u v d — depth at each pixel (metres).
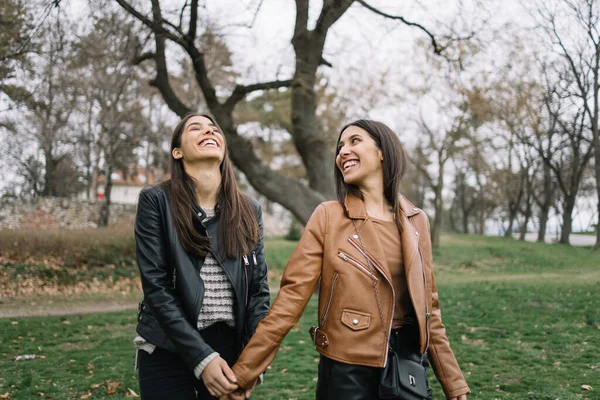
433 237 27.09
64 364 5.76
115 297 12.74
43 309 10.87
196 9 10.63
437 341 2.30
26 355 6.27
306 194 12.23
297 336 7.50
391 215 2.30
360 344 2.02
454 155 31.84
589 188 38.56
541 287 12.45
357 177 2.24
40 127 23.48
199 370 2.04
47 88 13.86
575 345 6.50
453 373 2.27
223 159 2.46
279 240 30.08
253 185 12.23
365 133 2.30
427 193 51.62
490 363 5.70
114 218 29.83
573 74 23.36
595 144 25.42
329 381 2.05
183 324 2.10
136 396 4.57
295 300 2.13
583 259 24.55
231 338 2.34
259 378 2.16
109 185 26.56
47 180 36.91
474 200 46.62
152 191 2.32
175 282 2.22
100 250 15.30
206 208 2.41
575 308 9.27
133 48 12.11
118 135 26.45
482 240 31.77
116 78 17.95
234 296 2.31
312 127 12.44
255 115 28.11
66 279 13.80
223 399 2.08
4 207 28.14
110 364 5.73
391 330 2.10
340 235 2.18
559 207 44.84
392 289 2.07
